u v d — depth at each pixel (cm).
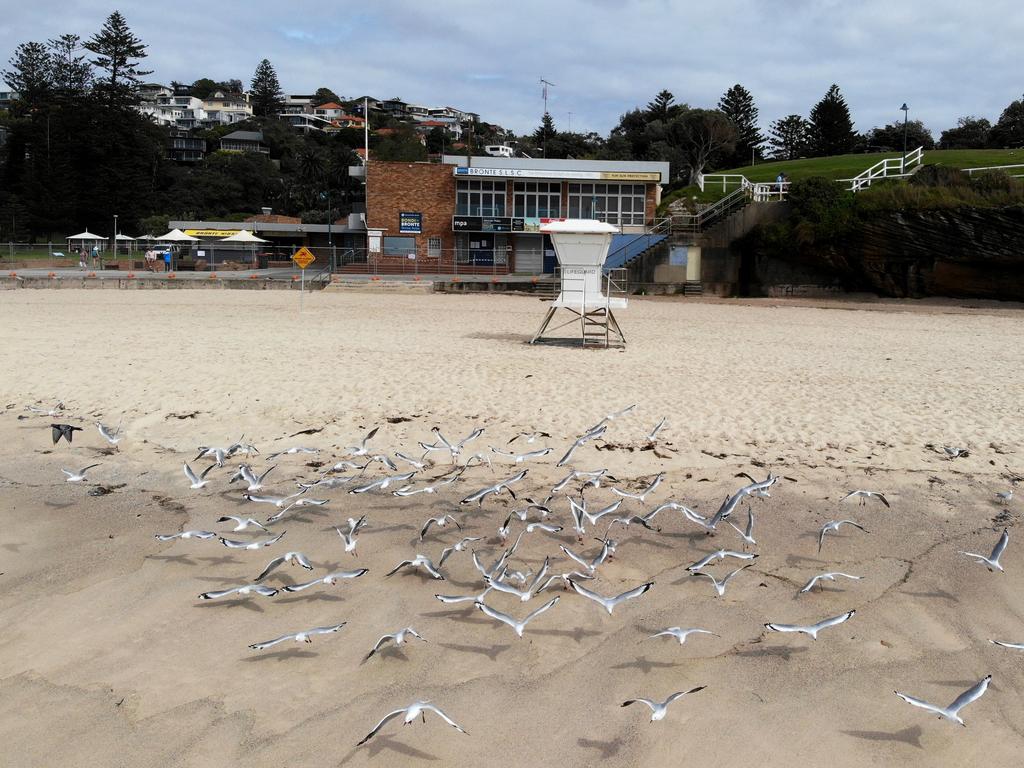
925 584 748
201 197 11031
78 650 621
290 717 540
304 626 659
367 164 5628
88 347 1945
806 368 1817
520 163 5691
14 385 1489
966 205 4034
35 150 8831
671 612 690
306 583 680
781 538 852
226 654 616
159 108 19000
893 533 866
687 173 9056
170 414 1306
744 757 511
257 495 959
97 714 541
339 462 997
